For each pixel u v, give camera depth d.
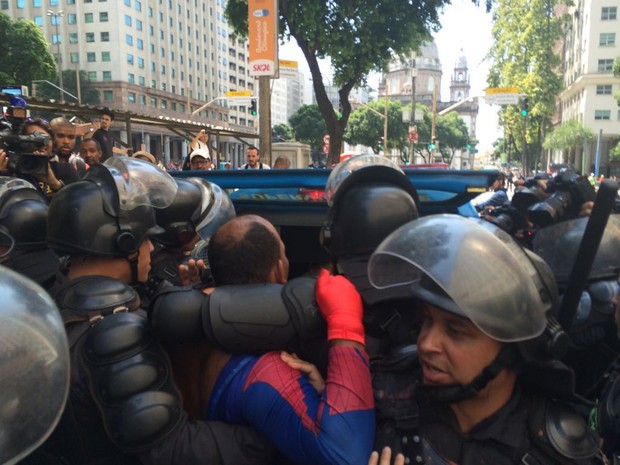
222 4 106.12
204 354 1.40
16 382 0.80
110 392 1.22
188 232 2.12
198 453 1.22
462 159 110.56
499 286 0.99
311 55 12.55
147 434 1.20
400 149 62.81
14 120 3.61
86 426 1.33
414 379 1.23
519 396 1.14
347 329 1.25
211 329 1.21
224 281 1.39
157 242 2.15
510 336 0.98
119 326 1.28
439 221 1.11
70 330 1.40
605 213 1.25
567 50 70.12
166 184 1.84
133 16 78.00
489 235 1.05
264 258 1.38
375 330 1.46
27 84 42.06
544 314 1.03
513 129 58.78
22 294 0.90
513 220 3.15
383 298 1.41
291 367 1.29
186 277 1.89
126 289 1.51
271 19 9.10
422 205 2.73
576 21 63.22
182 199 2.10
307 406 1.22
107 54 75.62
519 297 0.99
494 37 52.38
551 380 1.08
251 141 85.31
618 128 56.72
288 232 3.08
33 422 0.82
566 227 1.88
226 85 109.25
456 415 1.15
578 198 2.60
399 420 1.20
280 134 93.12
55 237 1.59
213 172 2.95
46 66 42.47
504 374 1.09
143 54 80.69
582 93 59.75
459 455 1.12
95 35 75.75
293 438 1.20
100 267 1.62
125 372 1.23
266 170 2.89
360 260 1.52
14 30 40.56
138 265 1.71
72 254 1.59
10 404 0.79
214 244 1.40
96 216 1.57
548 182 3.05
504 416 1.11
